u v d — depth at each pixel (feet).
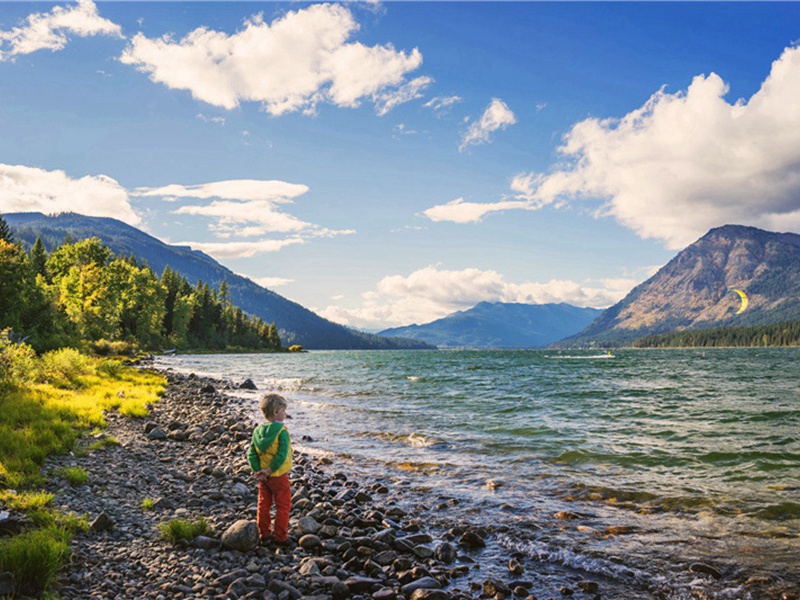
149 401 76.54
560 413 77.36
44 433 37.86
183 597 18.10
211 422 64.34
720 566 23.50
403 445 53.93
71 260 311.68
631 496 34.68
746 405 86.28
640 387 124.26
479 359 378.53
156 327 412.77
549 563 24.41
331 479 40.16
